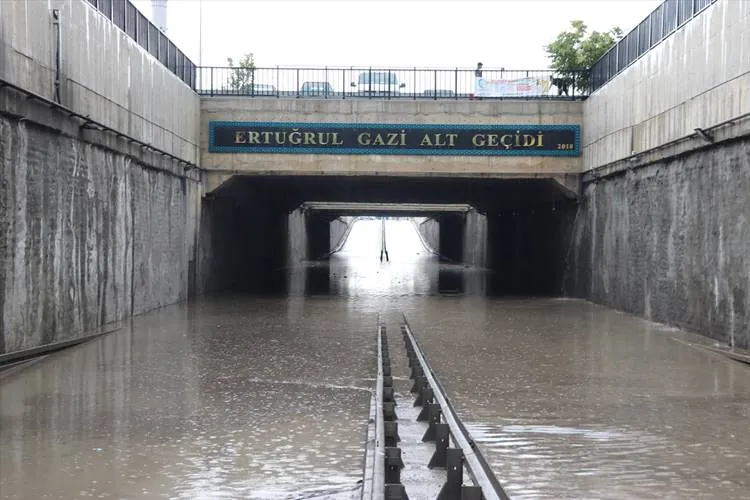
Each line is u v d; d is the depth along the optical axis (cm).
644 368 1472
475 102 3061
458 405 1144
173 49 2755
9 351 1505
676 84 2103
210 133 3077
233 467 831
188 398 1188
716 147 1859
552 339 1878
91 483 777
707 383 1323
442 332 2011
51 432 978
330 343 1792
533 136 3070
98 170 1997
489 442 938
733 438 960
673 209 2136
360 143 3067
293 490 757
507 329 2078
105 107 2027
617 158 2612
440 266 6300
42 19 1638
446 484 697
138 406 1130
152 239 2495
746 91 1688
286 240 5700
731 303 1769
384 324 2180
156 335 1927
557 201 3425
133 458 864
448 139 3067
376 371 1426
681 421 1047
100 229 2019
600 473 817
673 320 2130
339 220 9556
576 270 3141
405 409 1115
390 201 4897
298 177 3183
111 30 2073
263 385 1293
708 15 1898
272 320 2272
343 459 862
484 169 3081
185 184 2875
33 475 802
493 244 5472
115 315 2159
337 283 4078
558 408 1125
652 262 2298
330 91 3114
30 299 1598
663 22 2241
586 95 3048
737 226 1742
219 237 3438
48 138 1686
